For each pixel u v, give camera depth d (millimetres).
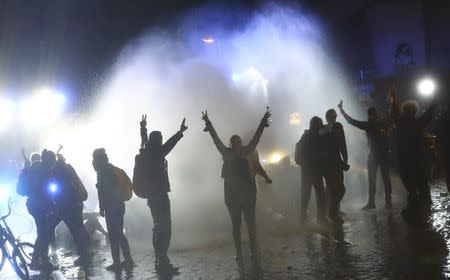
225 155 8477
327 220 10594
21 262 8812
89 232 11594
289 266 7656
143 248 10320
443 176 15398
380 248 8281
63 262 9906
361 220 10711
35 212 9445
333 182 10352
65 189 9508
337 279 6887
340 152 10789
